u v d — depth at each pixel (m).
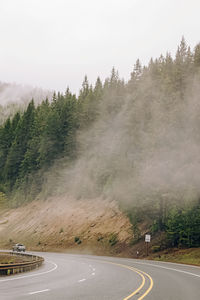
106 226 53.69
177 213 39.44
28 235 65.44
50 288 13.53
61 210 67.00
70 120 80.75
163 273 21.59
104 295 11.59
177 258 35.06
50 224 64.69
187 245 38.41
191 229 37.03
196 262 31.39
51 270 23.97
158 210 41.84
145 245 42.47
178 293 12.53
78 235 56.09
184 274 21.09
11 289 13.18
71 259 37.94
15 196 81.88
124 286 14.39
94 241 51.69
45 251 56.47
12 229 71.19
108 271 22.86
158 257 37.72
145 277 18.73
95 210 60.59
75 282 15.91
